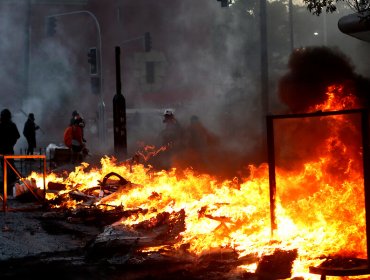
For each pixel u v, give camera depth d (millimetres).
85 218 9938
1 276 6762
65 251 7977
